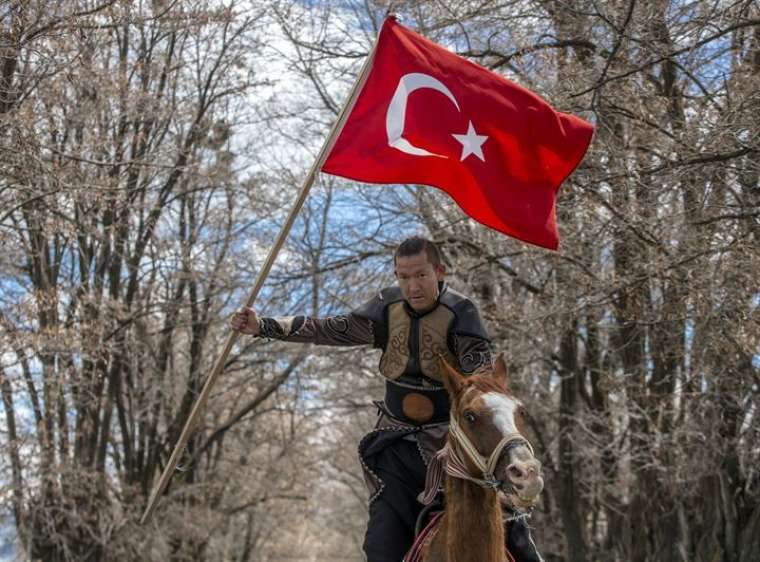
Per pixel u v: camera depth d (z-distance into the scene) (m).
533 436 21.52
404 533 6.40
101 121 18.09
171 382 26.41
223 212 23.81
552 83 13.34
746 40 13.11
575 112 12.53
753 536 14.59
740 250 12.22
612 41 12.70
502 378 5.65
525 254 15.48
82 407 21.52
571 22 13.64
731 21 12.56
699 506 15.50
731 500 14.90
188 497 25.69
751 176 12.70
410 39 7.17
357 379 25.11
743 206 12.14
